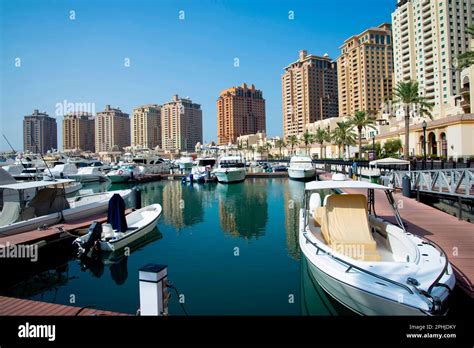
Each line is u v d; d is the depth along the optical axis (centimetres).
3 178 1880
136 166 5131
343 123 6694
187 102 13262
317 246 693
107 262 1112
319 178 4141
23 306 619
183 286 858
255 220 1755
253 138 14638
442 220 1251
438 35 9950
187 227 1609
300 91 15212
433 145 5309
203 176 4244
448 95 9650
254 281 886
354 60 13275
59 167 4491
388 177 2391
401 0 11675
